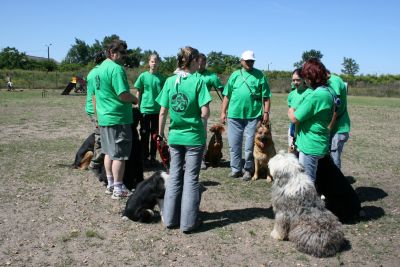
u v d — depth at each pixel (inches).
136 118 263.4
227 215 225.9
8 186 268.7
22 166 322.3
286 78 2004.2
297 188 183.0
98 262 169.8
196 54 192.4
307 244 175.3
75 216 219.3
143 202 211.5
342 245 184.1
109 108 233.3
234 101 293.6
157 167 323.9
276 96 1480.1
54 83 1732.3
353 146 445.1
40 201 241.1
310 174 201.5
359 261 173.5
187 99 189.6
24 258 171.9
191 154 195.2
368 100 1423.5
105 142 240.4
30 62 2469.2
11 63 2410.2
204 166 328.2
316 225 176.7
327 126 199.6
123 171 245.6
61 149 394.6
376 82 2091.5
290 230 185.3
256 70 292.8
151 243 188.5
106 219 216.2
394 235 200.8
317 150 198.4
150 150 328.5
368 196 263.7
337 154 245.1
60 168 317.1
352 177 310.3
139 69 1790.1
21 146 405.1
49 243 186.2
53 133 494.0
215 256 176.7
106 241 189.8
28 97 1135.6
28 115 681.0
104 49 260.7
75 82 1321.4
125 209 215.5
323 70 193.3
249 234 199.6
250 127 293.3
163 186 210.7
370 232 204.2
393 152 410.6
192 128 192.7
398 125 647.8
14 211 224.1
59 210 227.5
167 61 1843.0
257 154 293.0
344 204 212.7
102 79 230.7
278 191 189.2
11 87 1487.5
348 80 2108.8
